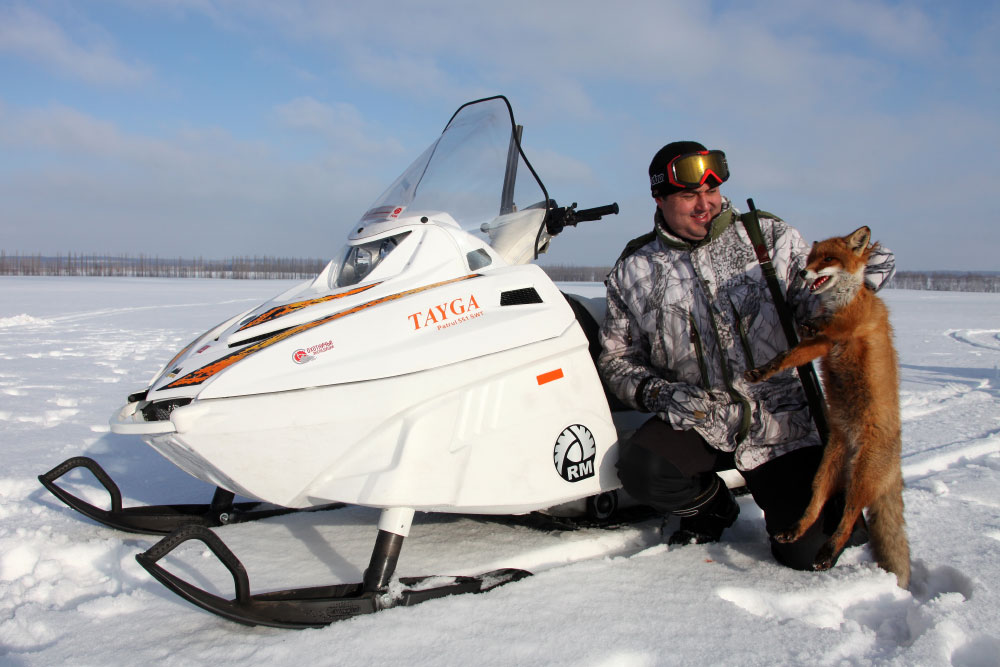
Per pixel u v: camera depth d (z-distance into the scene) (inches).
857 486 88.3
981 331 567.2
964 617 77.0
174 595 85.4
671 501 97.2
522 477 90.7
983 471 141.3
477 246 101.1
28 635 75.4
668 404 95.2
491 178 114.2
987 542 101.1
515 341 91.0
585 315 114.7
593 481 97.7
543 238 118.8
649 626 75.9
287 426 79.7
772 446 94.8
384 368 82.8
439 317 88.7
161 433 79.1
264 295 1136.8
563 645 71.6
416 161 121.6
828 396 92.5
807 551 90.8
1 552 98.0
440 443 84.5
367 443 82.7
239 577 74.1
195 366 84.0
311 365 81.2
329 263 105.4
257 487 81.6
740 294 95.7
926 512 114.8
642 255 104.1
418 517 114.3
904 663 68.9
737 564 93.7
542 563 98.0
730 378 95.4
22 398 227.8
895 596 85.6
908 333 547.5
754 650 71.3
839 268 88.1
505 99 120.2
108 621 78.5
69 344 403.2
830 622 79.5
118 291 1244.5
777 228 98.7
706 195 96.6
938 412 207.8
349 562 95.3
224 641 73.5
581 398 96.7
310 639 72.9
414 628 74.7
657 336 100.9
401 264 96.0
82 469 144.6
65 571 94.7
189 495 130.2
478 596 82.3
